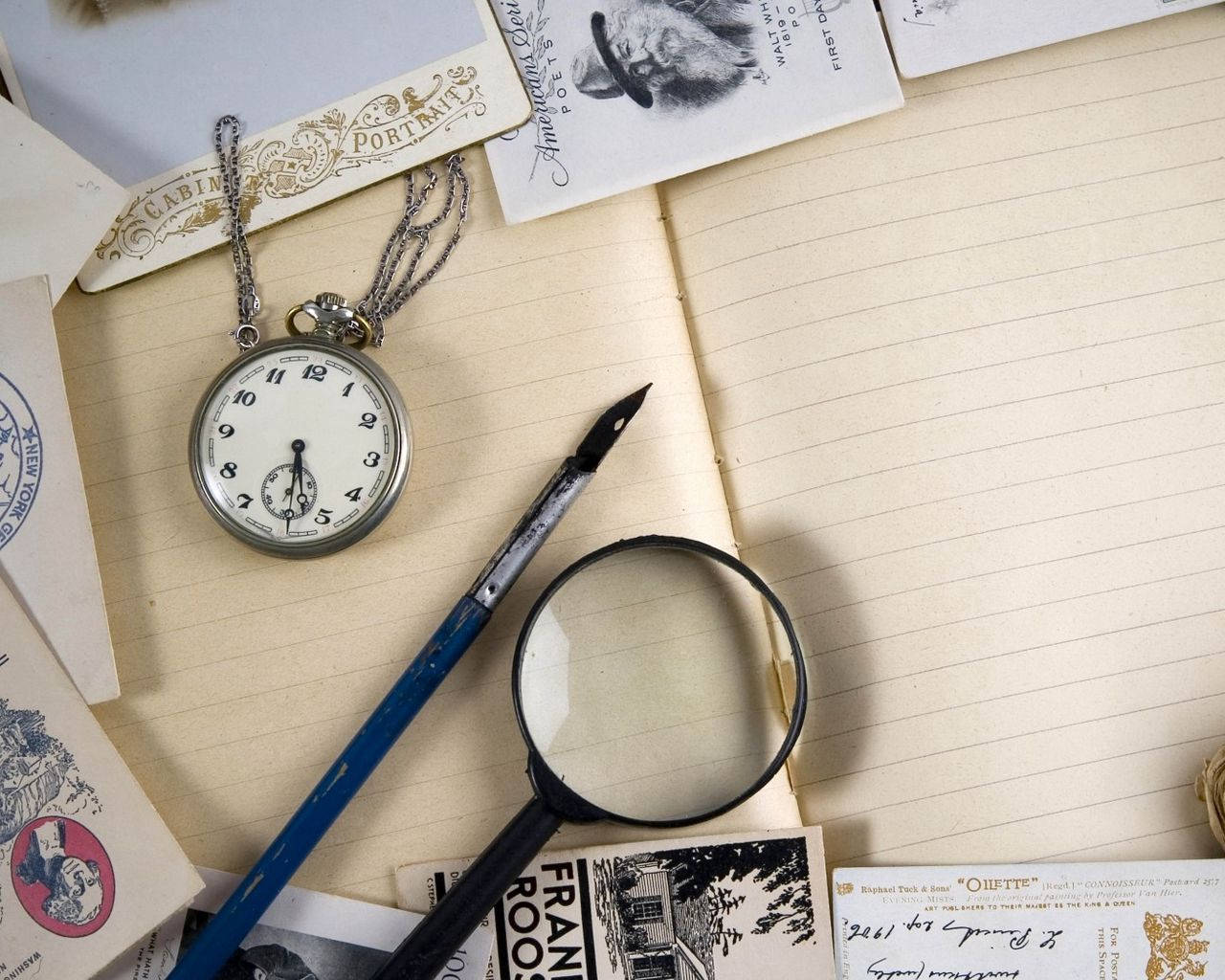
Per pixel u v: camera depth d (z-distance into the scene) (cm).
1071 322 79
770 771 71
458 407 78
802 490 78
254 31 80
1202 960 74
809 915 75
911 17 81
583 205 81
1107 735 77
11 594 72
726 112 80
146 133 80
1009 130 80
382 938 74
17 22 79
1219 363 79
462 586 77
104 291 80
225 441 74
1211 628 77
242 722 76
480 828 75
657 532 77
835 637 77
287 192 80
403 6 80
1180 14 81
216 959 69
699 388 80
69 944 70
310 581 77
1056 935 75
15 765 71
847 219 79
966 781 76
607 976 75
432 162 81
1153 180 80
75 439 75
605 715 71
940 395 78
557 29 81
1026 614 77
